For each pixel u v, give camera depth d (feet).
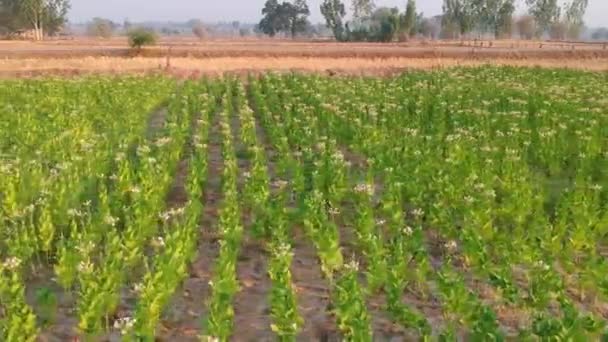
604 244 46.93
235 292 37.11
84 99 99.35
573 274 41.04
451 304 33.78
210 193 58.90
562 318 32.94
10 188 47.83
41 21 338.75
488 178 55.47
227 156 62.75
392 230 45.27
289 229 47.06
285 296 33.04
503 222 48.57
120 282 37.32
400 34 309.83
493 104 94.68
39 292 34.83
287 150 66.08
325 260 39.55
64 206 46.93
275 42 309.63
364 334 29.66
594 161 62.49
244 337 35.27
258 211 47.80
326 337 34.99
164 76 135.03
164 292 34.68
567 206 47.91
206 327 31.89
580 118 80.43
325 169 56.95
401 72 153.58
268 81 124.06
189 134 80.23
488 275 38.55
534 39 402.72
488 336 29.99
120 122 80.64
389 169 55.93
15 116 82.84
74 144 67.72
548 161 63.67
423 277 38.17
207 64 167.63
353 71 158.51
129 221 44.32
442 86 116.37
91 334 32.48
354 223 46.75
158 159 61.62
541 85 118.42
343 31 328.49
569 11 401.29
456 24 349.61
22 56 177.47
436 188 52.21
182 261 38.29
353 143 71.10
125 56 185.06
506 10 345.72
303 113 86.28
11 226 46.98
